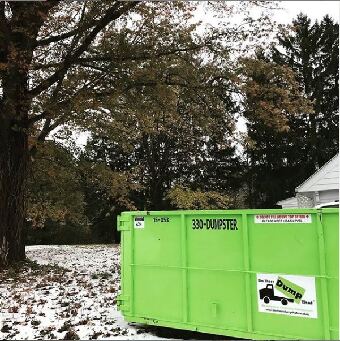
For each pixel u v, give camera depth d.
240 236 5.94
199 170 41.09
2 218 13.53
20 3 12.28
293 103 14.13
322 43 41.03
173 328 6.55
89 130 18.91
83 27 13.69
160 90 13.87
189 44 13.99
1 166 13.65
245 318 5.82
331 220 5.27
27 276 12.20
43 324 7.06
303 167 38.69
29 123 14.38
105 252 23.14
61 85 14.03
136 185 21.67
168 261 6.54
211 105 15.20
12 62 12.15
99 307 8.30
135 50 13.63
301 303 5.41
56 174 19.58
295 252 5.50
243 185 43.81
